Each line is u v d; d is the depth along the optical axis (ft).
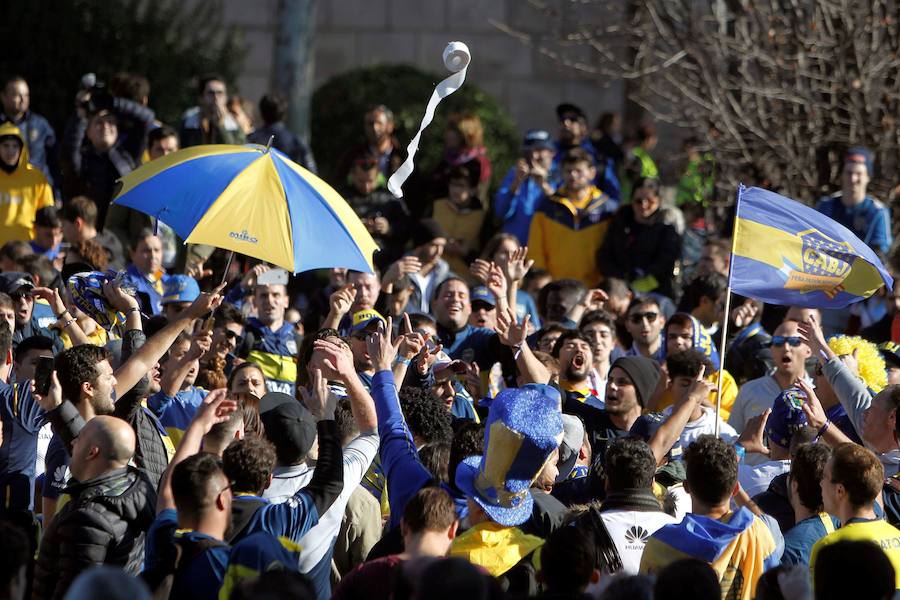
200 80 77.51
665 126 94.79
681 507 38.63
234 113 83.56
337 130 100.48
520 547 31.68
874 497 33.06
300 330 62.44
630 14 90.53
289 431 34.14
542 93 109.81
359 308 58.39
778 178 76.48
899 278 64.59
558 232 73.82
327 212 41.52
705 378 46.62
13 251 58.85
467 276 75.56
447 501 28.94
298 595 23.54
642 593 25.43
